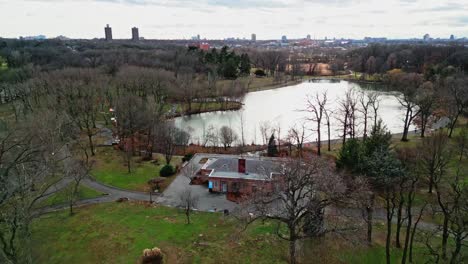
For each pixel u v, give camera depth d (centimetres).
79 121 8144
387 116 10606
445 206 3534
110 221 4603
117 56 17025
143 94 11106
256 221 4488
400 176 3731
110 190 5675
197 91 11619
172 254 3816
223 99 12594
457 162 5506
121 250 3928
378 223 4388
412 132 8556
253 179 5328
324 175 3588
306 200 4522
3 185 3469
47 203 5106
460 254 3334
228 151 7631
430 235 3659
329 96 13788
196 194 5469
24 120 7325
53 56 16488
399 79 12369
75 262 3762
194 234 4222
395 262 3628
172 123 8706
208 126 9806
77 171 5281
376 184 4084
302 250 3853
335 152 7181
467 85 8550
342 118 10425
